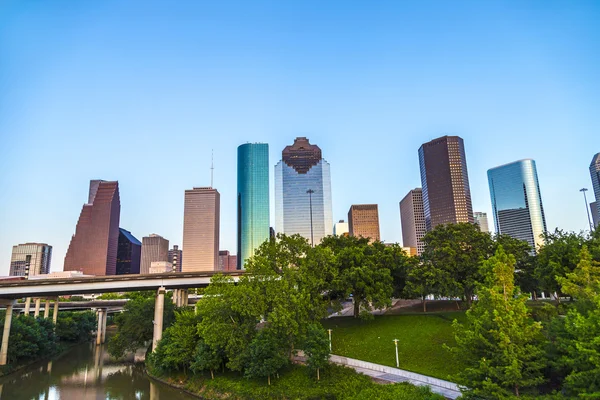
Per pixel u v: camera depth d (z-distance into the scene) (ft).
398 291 277.85
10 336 272.72
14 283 268.82
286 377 177.68
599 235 201.98
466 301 249.14
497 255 124.77
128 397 196.24
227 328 182.19
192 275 286.87
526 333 111.55
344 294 244.83
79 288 279.49
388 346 202.80
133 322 275.39
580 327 100.99
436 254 255.09
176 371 219.82
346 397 145.89
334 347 213.05
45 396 202.69
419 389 137.39
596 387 93.30
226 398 173.37
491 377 112.16
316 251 243.40
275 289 189.06
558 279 136.46
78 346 414.62
